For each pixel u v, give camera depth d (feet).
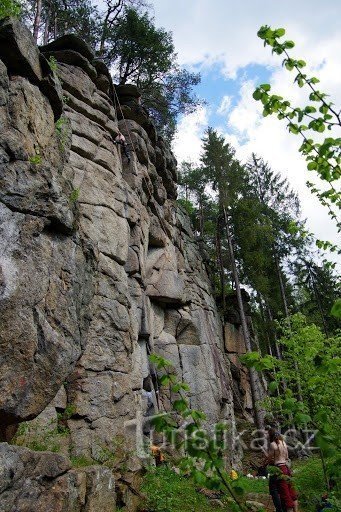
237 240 87.15
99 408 26.14
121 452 25.41
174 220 61.98
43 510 13.37
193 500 25.95
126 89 50.65
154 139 54.49
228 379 62.44
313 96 9.69
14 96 18.24
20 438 18.94
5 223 15.58
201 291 63.41
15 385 14.40
